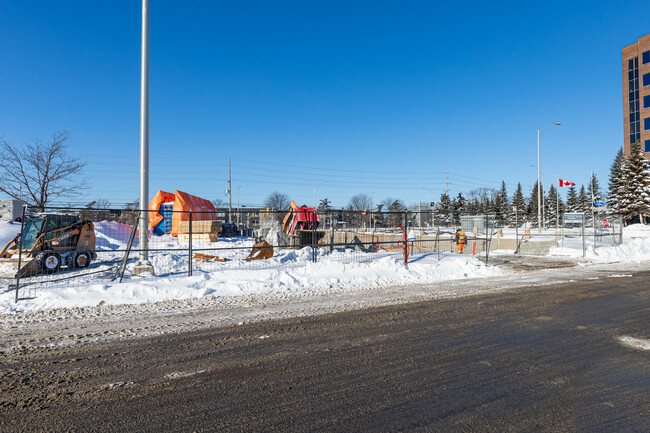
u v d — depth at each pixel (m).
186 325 7.47
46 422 3.85
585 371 5.12
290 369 5.23
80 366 5.36
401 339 6.56
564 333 6.89
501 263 18.50
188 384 4.75
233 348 6.10
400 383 4.76
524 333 6.90
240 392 4.52
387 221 23.44
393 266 14.40
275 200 88.88
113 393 4.51
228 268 13.61
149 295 10.06
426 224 35.03
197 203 32.03
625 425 3.74
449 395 4.43
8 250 15.69
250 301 9.76
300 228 21.55
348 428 3.72
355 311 8.70
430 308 9.01
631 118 58.25
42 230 14.28
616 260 19.72
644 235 35.31
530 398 4.34
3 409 4.12
